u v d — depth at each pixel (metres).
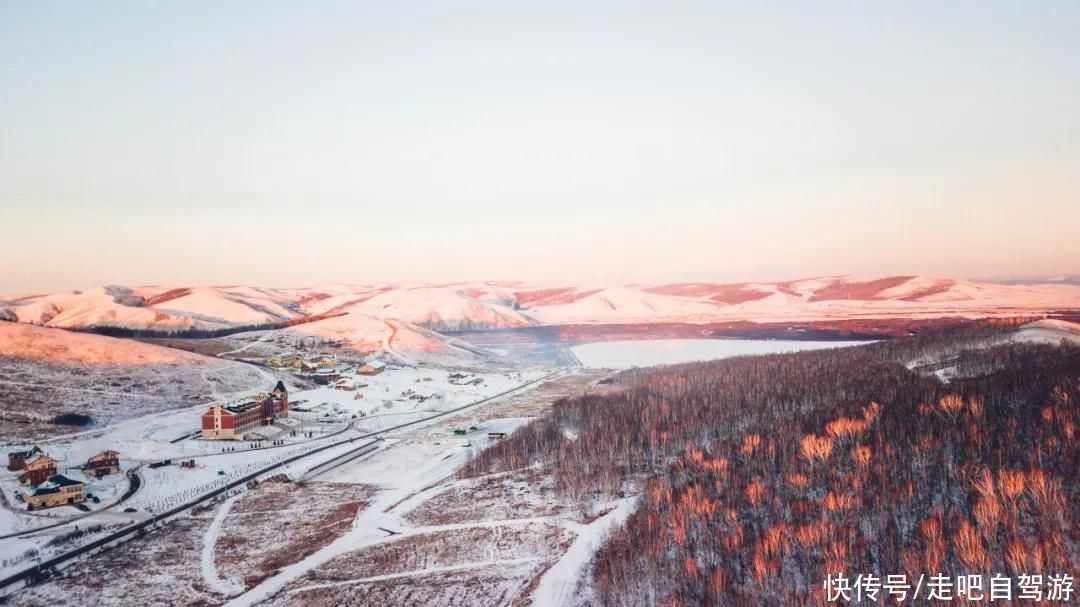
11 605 84.75
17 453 145.50
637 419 173.38
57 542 103.06
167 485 136.50
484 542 106.69
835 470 105.38
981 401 126.06
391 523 118.62
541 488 131.38
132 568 97.25
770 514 95.06
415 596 88.56
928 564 74.62
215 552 104.44
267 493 136.62
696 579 81.69
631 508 113.19
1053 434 104.44
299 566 99.19
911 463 104.00
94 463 139.75
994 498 83.81
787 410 162.38
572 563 95.19
